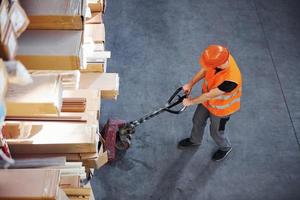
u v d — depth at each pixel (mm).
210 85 3684
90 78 3535
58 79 2197
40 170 2129
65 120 2924
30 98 2078
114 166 4574
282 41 5922
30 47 2064
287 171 4648
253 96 5273
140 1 6316
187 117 5008
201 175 4566
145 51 5672
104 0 3664
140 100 5156
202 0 6367
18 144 2734
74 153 2910
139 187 4453
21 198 2016
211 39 5883
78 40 2121
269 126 5008
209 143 4809
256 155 4746
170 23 6039
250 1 6398
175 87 5312
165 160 4656
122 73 5406
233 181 4539
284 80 5480
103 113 4988
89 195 2871
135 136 4805
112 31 5883
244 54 5730
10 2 1725
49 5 2115
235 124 4988
